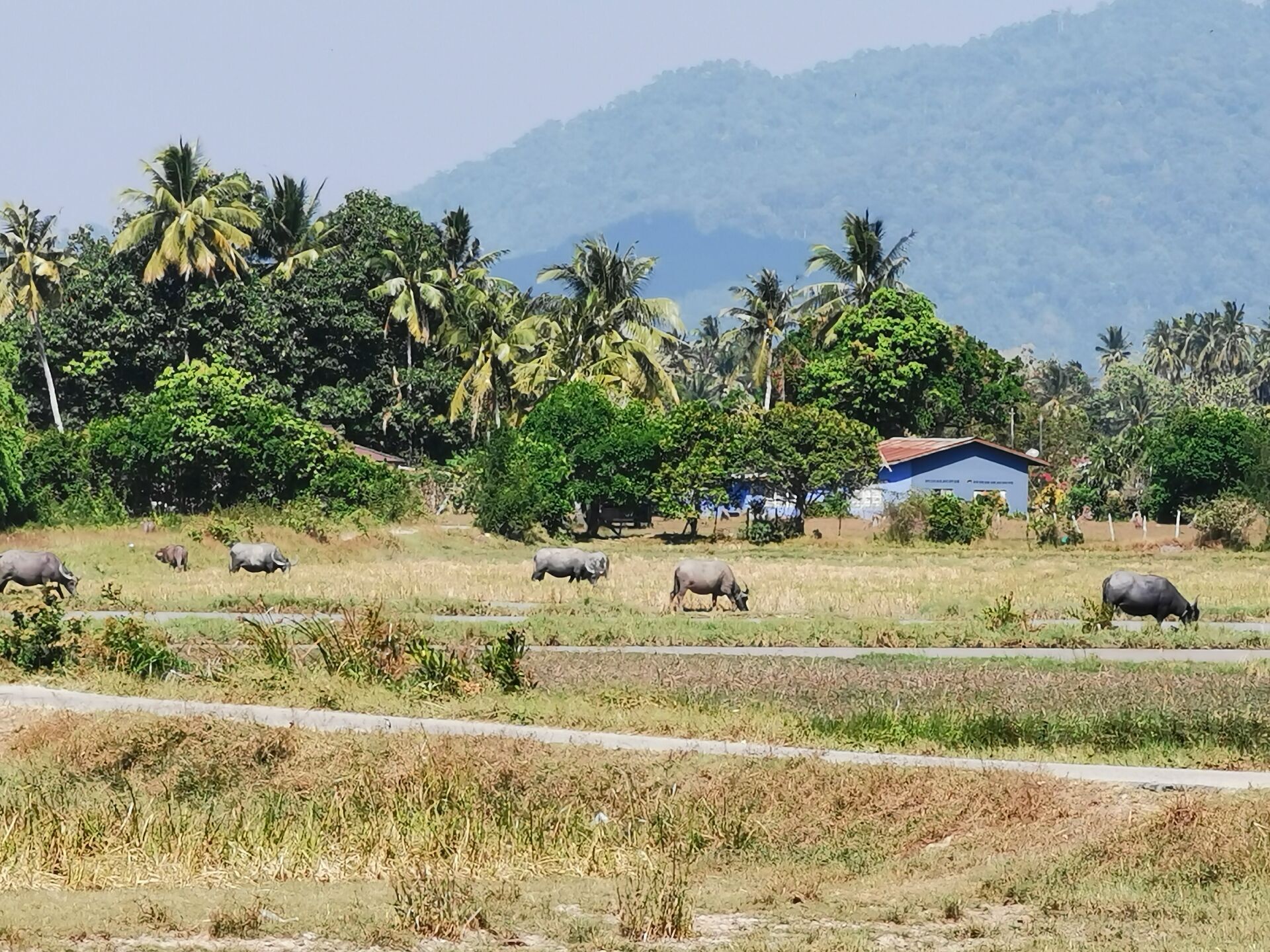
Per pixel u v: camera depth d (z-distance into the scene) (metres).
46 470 192.12
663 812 53.69
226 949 37.84
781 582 140.62
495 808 54.00
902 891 46.03
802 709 70.06
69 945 37.50
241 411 199.38
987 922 41.94
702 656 89.56
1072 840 49.59
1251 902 42.12
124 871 47.00
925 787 54.06
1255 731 62.19
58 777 57.69
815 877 47.75
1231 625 110.25
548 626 101.38
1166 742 61.66
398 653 77.62
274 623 91.50
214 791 57.59
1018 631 101.88
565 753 58.69
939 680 79.50
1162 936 39.19
